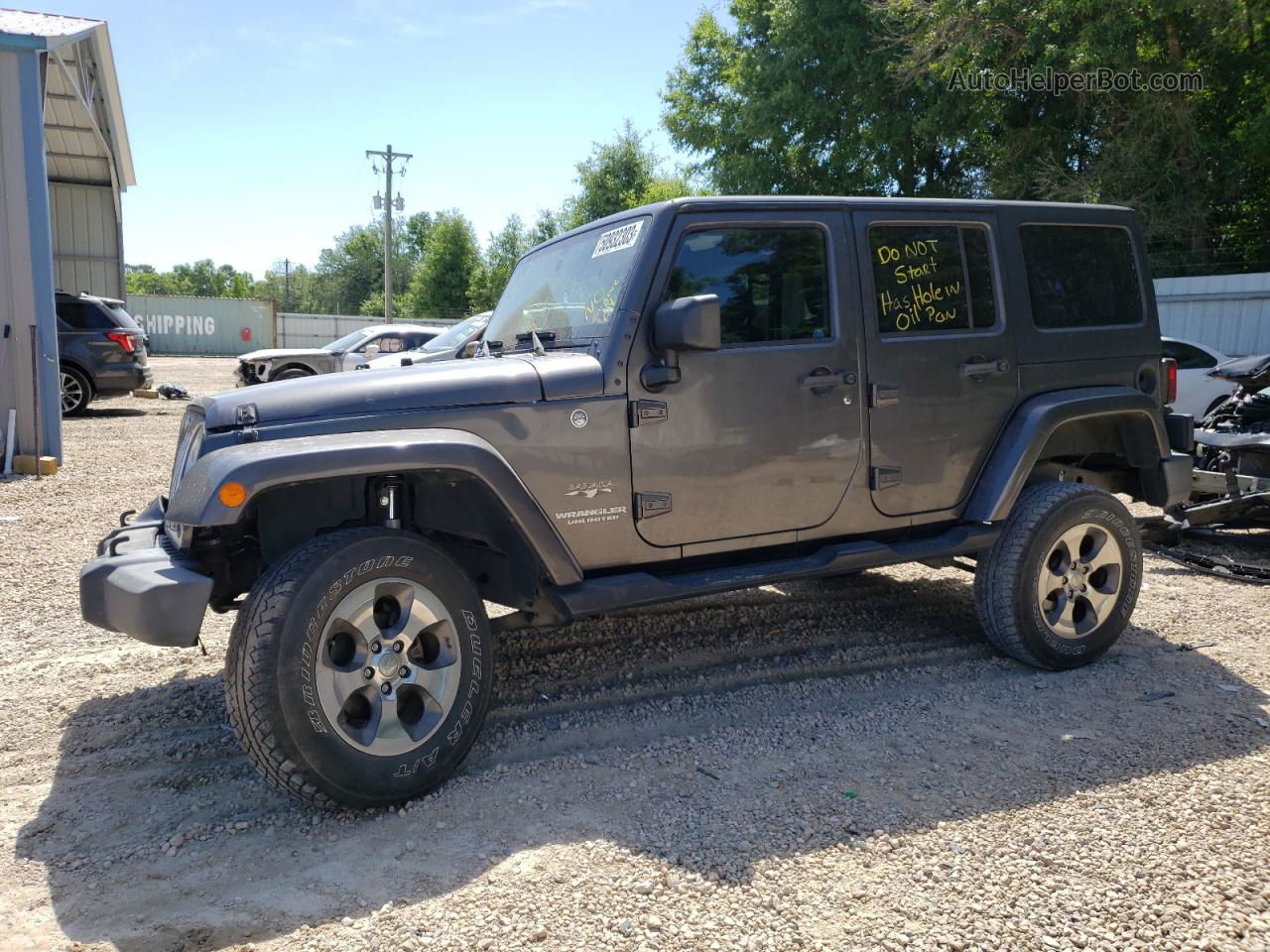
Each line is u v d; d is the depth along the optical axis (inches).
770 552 153.6
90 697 154.5
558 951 89.7
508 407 126.8
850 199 153.3
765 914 95.3
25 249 358.3
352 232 3673.7
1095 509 165.0
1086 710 148.3
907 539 165.2
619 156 2066.9
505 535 132.6
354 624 112.8
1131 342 180.5
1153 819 114.2
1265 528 258.4
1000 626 163.5
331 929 93.0
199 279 4896.7
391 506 124.3
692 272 139.7
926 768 128.0
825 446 148.9
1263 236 770.2
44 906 97.3
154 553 119.8
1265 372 259.1
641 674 165.0
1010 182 802.8
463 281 2432.3
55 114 745.0
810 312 149.1
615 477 134.3
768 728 141.6
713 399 139.9
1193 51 703.1
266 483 107.6
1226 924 94.5
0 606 201.6
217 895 99.0
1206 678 163.0
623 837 110.0
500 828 112.3
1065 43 709.3
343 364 599.2
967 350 160.7
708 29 1102.4
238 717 108.0
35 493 320.8
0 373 360.2
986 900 97.8
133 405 650.8
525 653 175.8
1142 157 708.0
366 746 112.8
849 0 863.7
